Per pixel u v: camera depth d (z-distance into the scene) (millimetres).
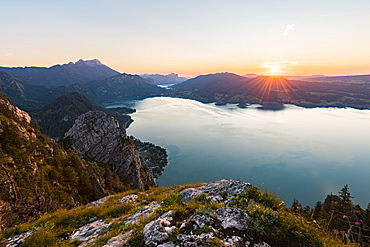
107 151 91250
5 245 11828
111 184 68188
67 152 67938
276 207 9977
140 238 8367
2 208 20953
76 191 43875
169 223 8875
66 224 13914
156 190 20172
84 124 97312
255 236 7633
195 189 14344
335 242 7910
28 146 42406
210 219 8445
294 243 7453
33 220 17391
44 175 38125
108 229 11242
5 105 57062
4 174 27484
